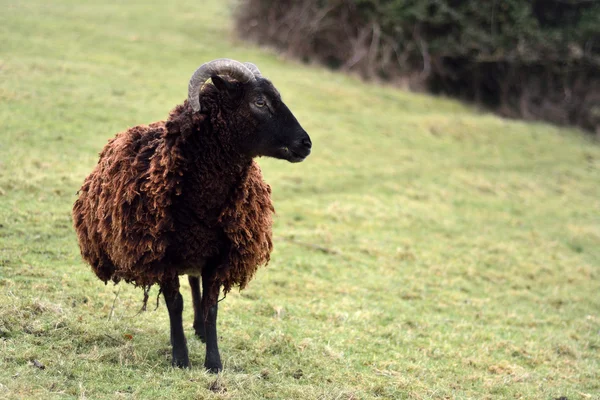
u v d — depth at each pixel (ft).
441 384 23.21
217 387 18.97
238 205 20.17
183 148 19.80
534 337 30.83
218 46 85.61
